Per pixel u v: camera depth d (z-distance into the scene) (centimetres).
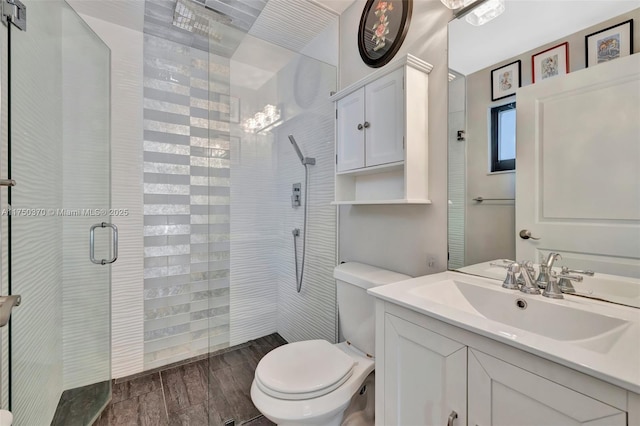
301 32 198
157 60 204
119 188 192
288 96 201
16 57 111
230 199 200
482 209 116
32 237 125
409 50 142
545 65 99
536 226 101
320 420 105
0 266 99
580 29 91
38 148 131
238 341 197
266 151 205
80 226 162
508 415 67
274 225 209
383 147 135
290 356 129
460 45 122
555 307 85
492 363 70
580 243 91
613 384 52
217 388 161
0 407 94
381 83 136
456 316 79
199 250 219
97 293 165
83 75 162
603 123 86
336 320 183
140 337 198
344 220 180
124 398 169
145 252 200
